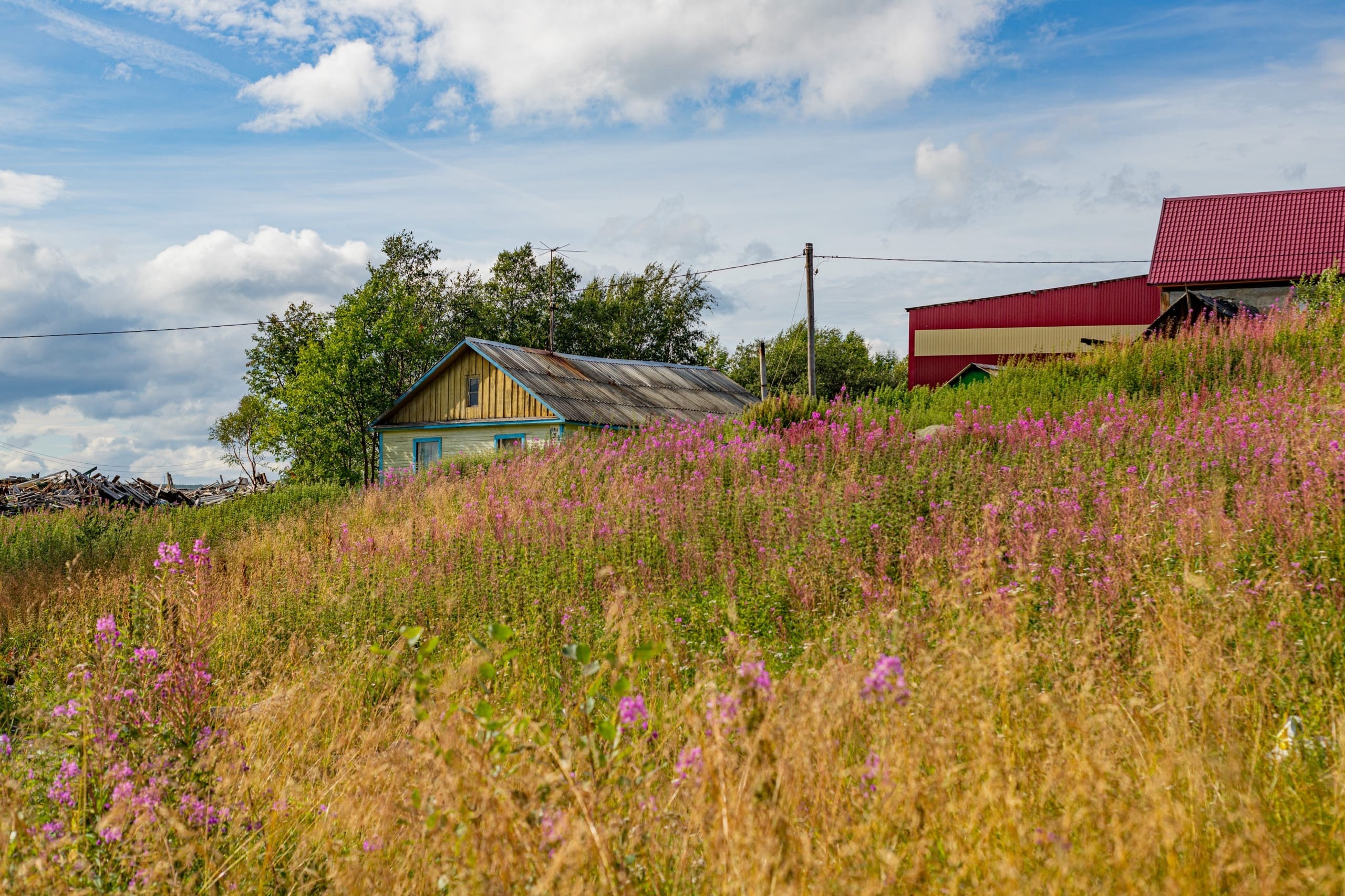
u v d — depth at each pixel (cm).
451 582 936
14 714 645
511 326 5197
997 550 665
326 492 2253
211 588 968
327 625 905
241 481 3878
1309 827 310
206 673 514
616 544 959
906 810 284
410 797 354
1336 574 620
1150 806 300
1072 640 498
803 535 888
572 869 277
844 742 327
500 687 591
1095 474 972
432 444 2956
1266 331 1694
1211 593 565
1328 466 794
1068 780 312
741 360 6147
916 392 1897
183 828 356
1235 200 3462
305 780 472
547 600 844
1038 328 3719
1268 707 438
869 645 440
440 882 307
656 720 394
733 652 451
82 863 341
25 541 1712
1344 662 484
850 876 266
